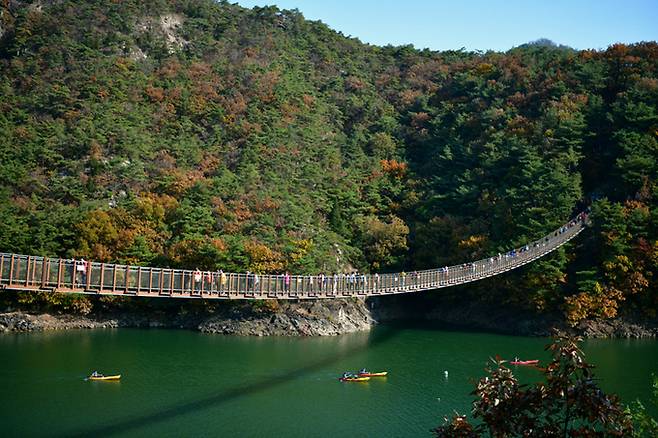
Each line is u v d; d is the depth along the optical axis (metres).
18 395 39.28
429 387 43.25
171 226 73.50
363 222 83.44
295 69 119.25
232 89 103.94
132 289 36.03
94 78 96.31
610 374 46.84
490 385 13.38
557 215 71.94
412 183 91.12
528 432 12.45
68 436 32.38
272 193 81.19
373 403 39.31
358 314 70.69
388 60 137.62
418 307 80.75
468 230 77.56
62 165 80.69
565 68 104.31
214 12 133.12
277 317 65.62
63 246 68.75
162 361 50.09
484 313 73.62
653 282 66.19
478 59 125.88
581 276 68.00
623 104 86.00
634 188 75.06
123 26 114.19
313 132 100.06
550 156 81.44
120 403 38.34
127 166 81.62
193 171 83.69
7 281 31.47
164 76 103.81
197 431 33.66
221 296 40.94
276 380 44.69
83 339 58.69
